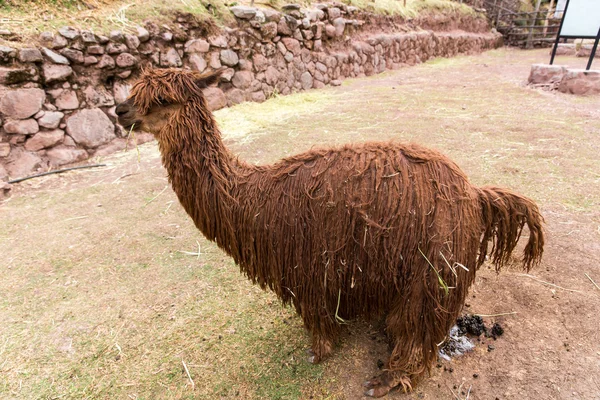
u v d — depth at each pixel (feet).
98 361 7.99
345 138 18.81
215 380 7.45
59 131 17.13
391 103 25.44
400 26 42.83
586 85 25.14
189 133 6.50
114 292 9.87
